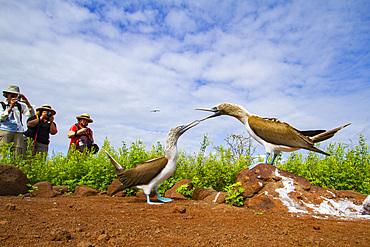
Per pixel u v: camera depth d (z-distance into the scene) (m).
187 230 3.86
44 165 8.55
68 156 9.43
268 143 6.18
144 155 8.55
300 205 5.28
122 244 3.24
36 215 4.34
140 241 3.36
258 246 3.29
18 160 8.39
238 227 4.05
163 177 6.25
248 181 6.02
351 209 5.31
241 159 9.14
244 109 6.69
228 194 5.98
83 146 10.34
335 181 8.03
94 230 3.72
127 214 4.76
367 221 4.60
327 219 4.71
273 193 5.58
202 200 6.68
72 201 6.02
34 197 6.46
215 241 3.42
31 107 10.18
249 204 5.48
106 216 4.54
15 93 9.34
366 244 3.44
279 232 3.85
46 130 10.16
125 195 7.54
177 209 4.99
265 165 6.18
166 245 3.24
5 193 6.33
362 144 8.59
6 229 3.52
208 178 8.47
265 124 6.17
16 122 9.33
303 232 3.88
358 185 7.75
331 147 8.98
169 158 6.30
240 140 10.73
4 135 9.02
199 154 9.13
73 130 10.51
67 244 3.14
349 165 8.19
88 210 5.00
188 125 6.47
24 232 3.47
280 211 5.12
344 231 3.99
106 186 8.16
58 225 3.85
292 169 8.59
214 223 4.26
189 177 8.79
